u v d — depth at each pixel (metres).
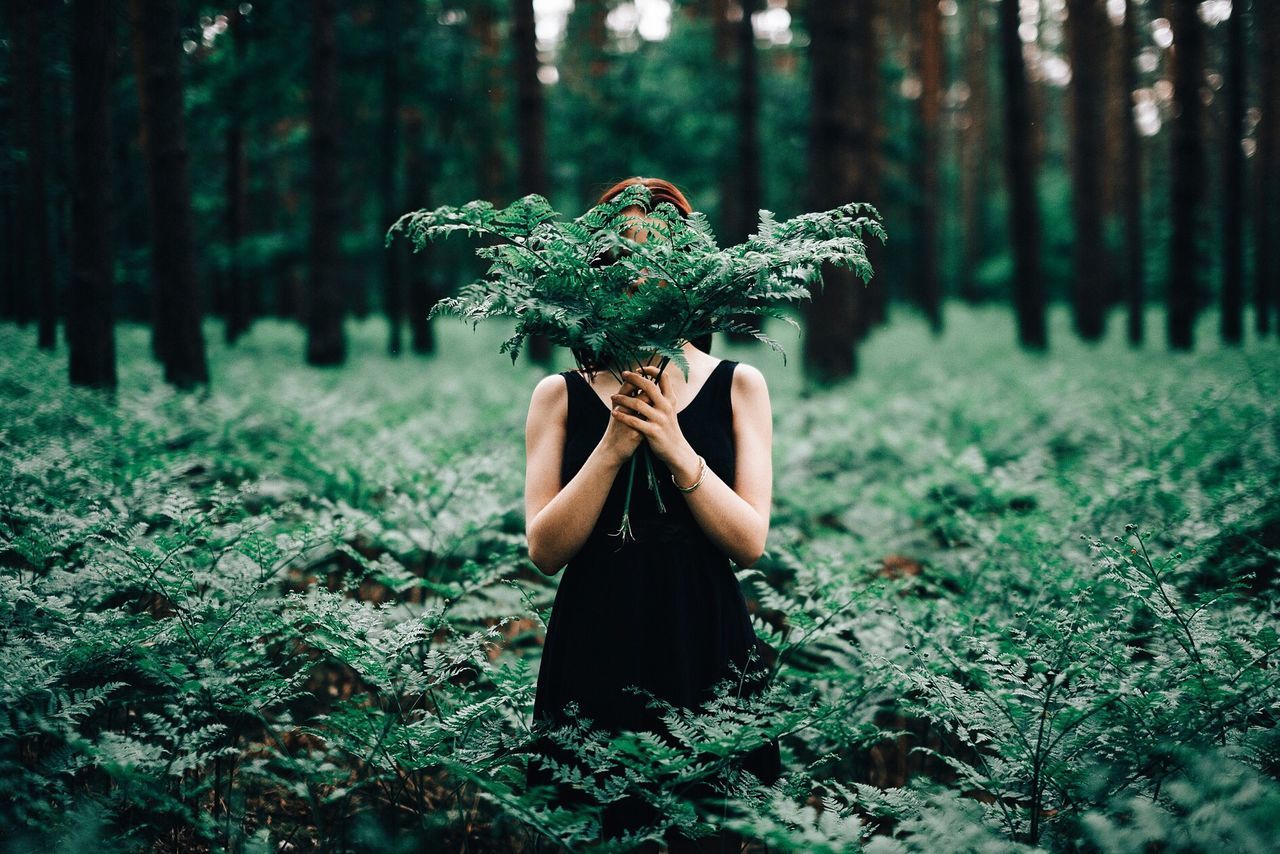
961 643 2.80
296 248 18.77
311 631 3.08
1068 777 2.21
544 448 2.16
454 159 18.16
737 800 2.06
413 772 2.63
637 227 1.98
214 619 2.78
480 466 4.41
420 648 3.25
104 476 4.19
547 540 1.98
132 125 12.30
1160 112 29.39
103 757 2.07
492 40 20.59
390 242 2.03
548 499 2.10
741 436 2.15
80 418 5.88
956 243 45.09
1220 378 8.76
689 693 2.08
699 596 2.13
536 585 3.79
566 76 27.11
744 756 2.17
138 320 19.92
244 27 13.60
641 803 2.10
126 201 15.90
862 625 3.18
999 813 2.24
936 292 25.50
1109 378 10.63
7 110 12.46
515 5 14.52
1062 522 4.00
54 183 12.86
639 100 20.58
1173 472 4.76
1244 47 16.58
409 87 17.09
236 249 18.42
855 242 1.91
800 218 2.04
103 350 7.16
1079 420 7.51
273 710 3.19
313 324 15.10
